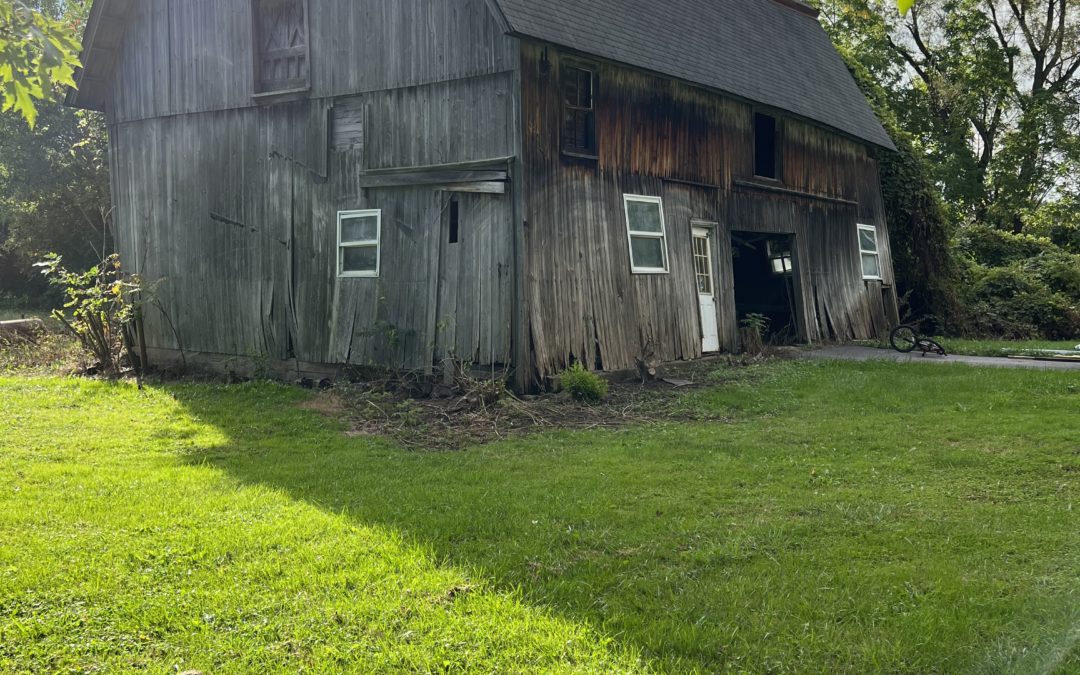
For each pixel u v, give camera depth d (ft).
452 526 18.43
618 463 25.07
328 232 41.42
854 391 36.68
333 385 39.27
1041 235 121.39
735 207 50.93
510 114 35.68
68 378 41.24
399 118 38.96
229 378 42.63
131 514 19.01
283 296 42.98
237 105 44.21
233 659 12.41
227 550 16.62
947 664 12.30
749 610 14.15
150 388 38.81
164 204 47.60
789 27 66.23
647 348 42.01
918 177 72.08
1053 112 109.91
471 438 29.50
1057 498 20.70
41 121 83.41
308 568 15.70
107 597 14.42
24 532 17.65
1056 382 36.76
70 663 12.31
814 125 57.16
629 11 44.27
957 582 15.12
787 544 17.39
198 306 46.50
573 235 38.42
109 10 46.70
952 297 69.97
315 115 41.73
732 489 21.75
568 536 17.84
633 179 42.63
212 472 23.65
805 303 57.06
